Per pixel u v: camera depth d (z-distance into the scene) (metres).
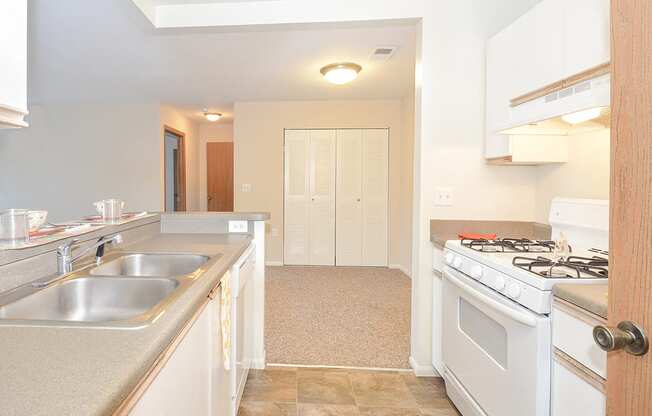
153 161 4.83
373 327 2.82
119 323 0.74
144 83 3.93
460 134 2.10
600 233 1.61
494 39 1.94
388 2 2.07
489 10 2.07
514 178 2.13
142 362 0.59
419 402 1.87
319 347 2.47
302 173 4.87
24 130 4.88
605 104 1.23
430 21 2.07
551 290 1.14
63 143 4.88
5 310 0.91
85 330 0.71
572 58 1.36
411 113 4.32
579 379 1.01
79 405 0.48
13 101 0.87
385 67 3.40
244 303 1.85
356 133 4.81
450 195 2.12
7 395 0.49
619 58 0.61
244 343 1.87
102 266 1.36
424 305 2.13
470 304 1.60
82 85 3.99
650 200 0.56
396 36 2.71
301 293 3.68
